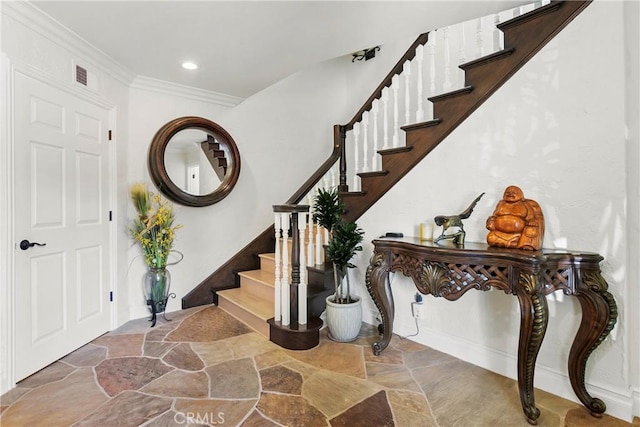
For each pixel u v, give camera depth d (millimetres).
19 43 1954
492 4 1945
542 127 1870
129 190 2996
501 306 2062
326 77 4648
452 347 2312
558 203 1811
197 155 3383
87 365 2184
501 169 2045
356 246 2816
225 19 2059
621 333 1614
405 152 2596
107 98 2719
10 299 1908
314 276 2980
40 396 1817
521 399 1613
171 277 3297
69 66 2330
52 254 2225
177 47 2430
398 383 1950
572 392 1766
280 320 2607
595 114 1678
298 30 2195
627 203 1633
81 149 2479
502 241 1829
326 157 4641
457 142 2273
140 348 2451
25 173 2016
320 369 2121
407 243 2102
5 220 1886
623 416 1599
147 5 1905
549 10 1826
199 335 2699
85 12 1978
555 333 1837
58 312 2275
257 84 3182
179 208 3332
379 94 3043
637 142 1604
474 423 1588
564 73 1783
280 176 4164
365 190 2918
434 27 2182
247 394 1837
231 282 3689
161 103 3180
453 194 2297
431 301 2445
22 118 1991
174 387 1910
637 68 1597
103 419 1617
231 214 3715
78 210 2461
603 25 1644
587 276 1592
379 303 2301
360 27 2172
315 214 2818
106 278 2764
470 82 2203
